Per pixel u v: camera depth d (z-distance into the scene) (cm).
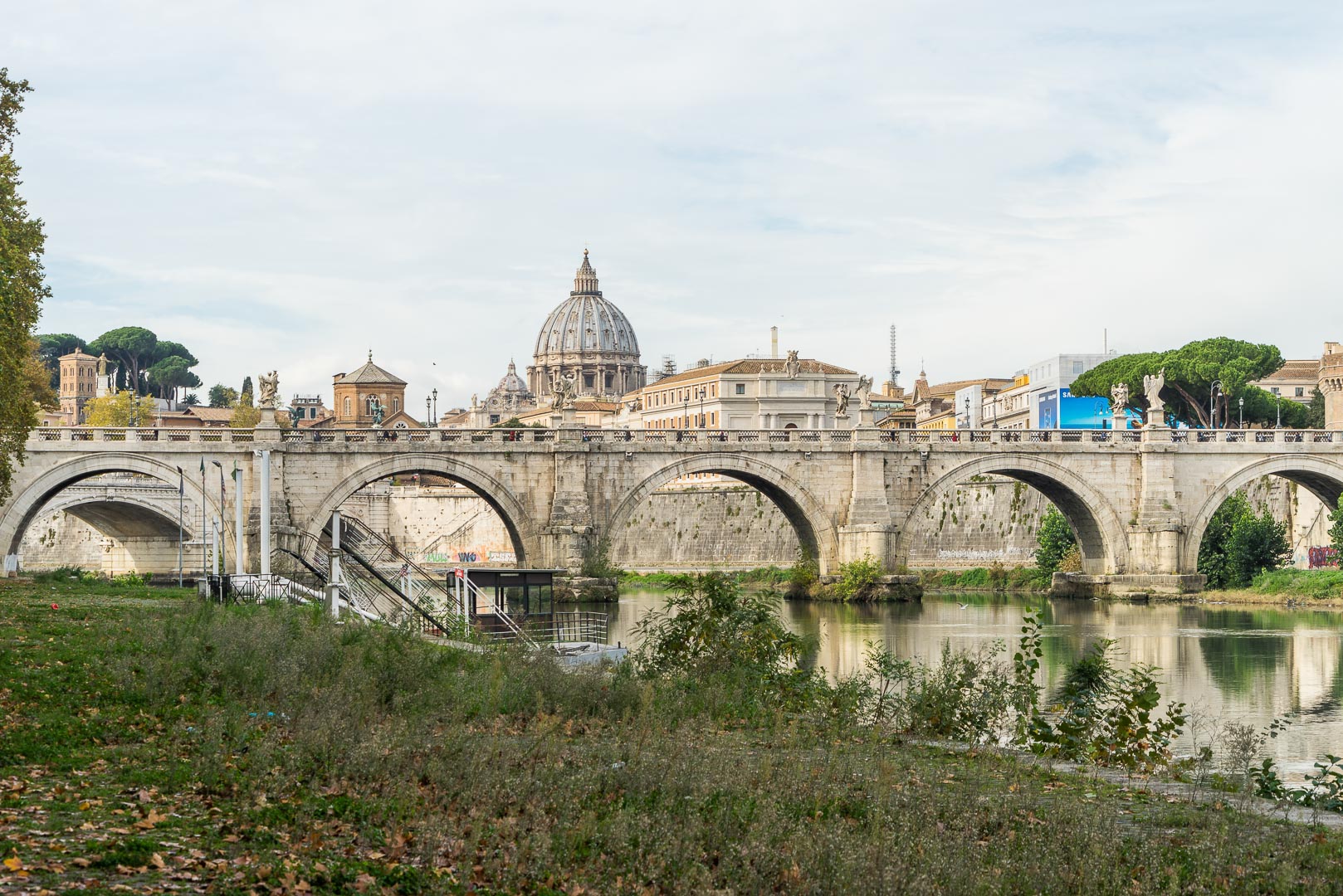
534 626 6438
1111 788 2631
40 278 6850
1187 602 10194
